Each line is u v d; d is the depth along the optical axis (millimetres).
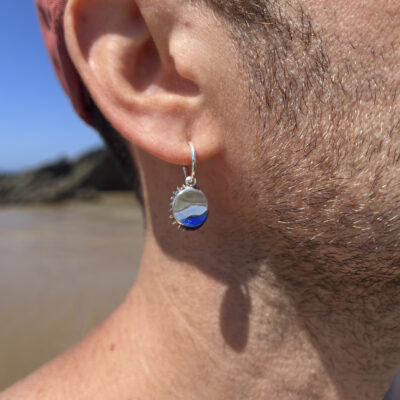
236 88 117
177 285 133
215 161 124
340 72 108
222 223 127
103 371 139
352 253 117
